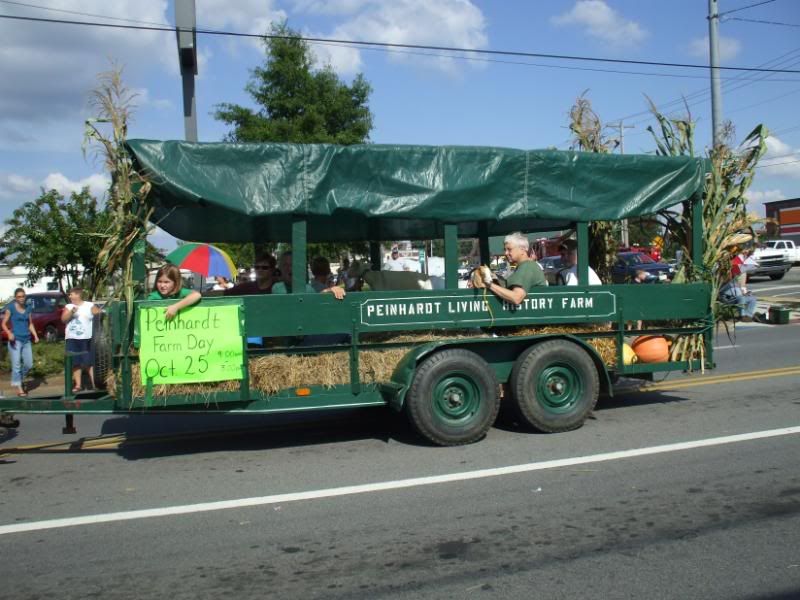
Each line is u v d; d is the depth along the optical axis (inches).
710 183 324.8
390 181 267.4
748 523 181.8
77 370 395.5
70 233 747.4
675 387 368.2
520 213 282.2
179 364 245.9
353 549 172.4
